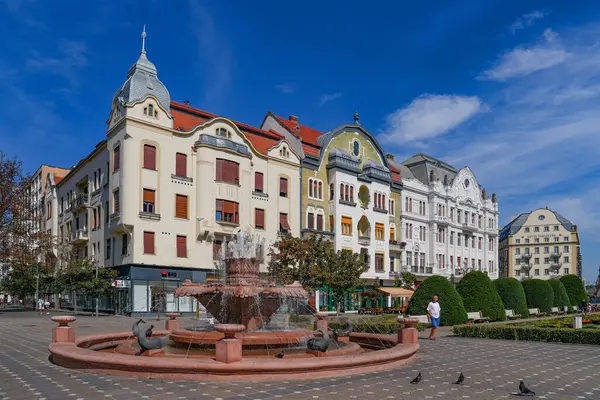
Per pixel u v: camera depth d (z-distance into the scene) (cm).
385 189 5684
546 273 11631
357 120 5712
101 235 4397
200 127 4250
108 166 4325
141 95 4012
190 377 1103
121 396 948
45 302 5797
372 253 5403
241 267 1655
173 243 4028
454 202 6719
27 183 4484
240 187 4400
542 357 1602
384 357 1288
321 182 5128
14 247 4509
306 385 1055
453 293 2844
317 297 4575
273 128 5353
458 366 1378
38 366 1316
